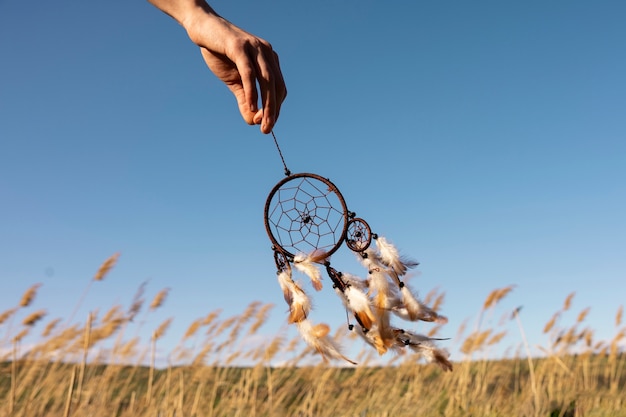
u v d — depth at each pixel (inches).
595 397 142.9
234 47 45.5
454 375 151.3
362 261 46.8
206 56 48.6
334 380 151.9
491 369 159.0
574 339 161.9
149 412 121.2
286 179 47.0
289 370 151.8
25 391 115.4
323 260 46.3
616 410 132.4
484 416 134.7
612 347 161.3
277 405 139.3
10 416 105.9
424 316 46.1
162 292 128.3
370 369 156.6
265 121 46.6
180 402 126.4
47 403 114.8
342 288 46.6
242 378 140.0
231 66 48.6
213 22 46.4
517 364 165.8
